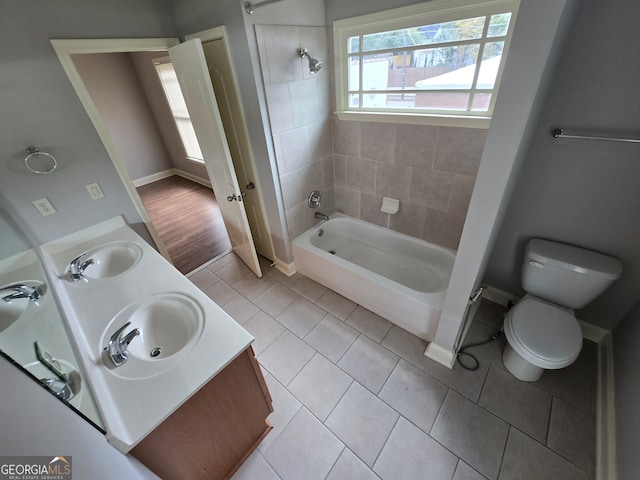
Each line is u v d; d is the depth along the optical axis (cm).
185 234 363
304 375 187
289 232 262
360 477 141
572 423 153
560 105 145
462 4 157
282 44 191
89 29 173
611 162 144
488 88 174
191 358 109
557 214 171
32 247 163
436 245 246
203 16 187
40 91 166
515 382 173
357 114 230
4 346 65
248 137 221
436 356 189
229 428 128
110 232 214
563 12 76
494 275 218
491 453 145
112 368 107
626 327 165
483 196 117
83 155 191
